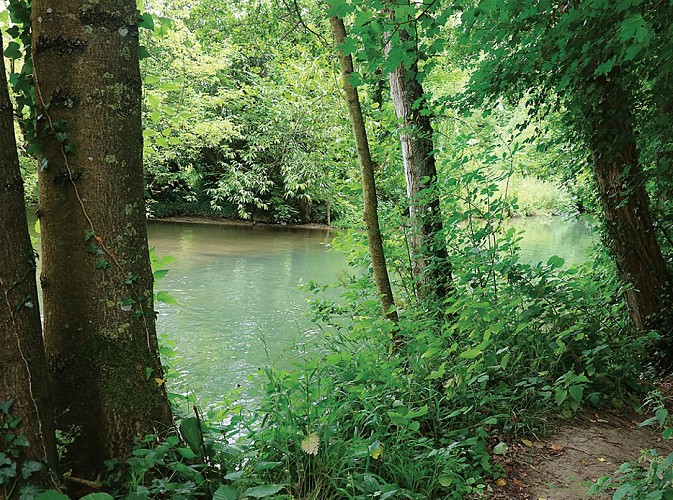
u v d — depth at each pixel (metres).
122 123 2.22
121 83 2.21
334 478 2.47
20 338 1.84
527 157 8.12
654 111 4.90
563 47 4.05
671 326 5.13
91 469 2.16
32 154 2.21
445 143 6.31
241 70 14.52
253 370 6.38
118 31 2.20
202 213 24.22
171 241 17.11
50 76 2.13
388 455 2.80
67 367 2.17
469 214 4.79
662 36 3.67
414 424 2.81
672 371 4.95
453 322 4.56
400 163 6.09
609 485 2.39
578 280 5.86
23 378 1.83
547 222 24.28
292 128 8.19
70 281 2.17
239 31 8.02
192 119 13.59
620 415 3.94
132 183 2.27
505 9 4.07
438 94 8.64
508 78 4.82
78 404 2.16
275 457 2.61
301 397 2.88
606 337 4.52
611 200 5.36
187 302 9.55
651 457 3.20
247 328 8.09
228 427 2.71
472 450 3.06
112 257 2.20
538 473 3.05
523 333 4.33
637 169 5.25
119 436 2.19
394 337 4.22
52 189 2.17
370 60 3.90
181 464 2.11
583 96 5.09
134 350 2.24
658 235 5.79
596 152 5.33
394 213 5.88
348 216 6.73
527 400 3.82
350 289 5.86
